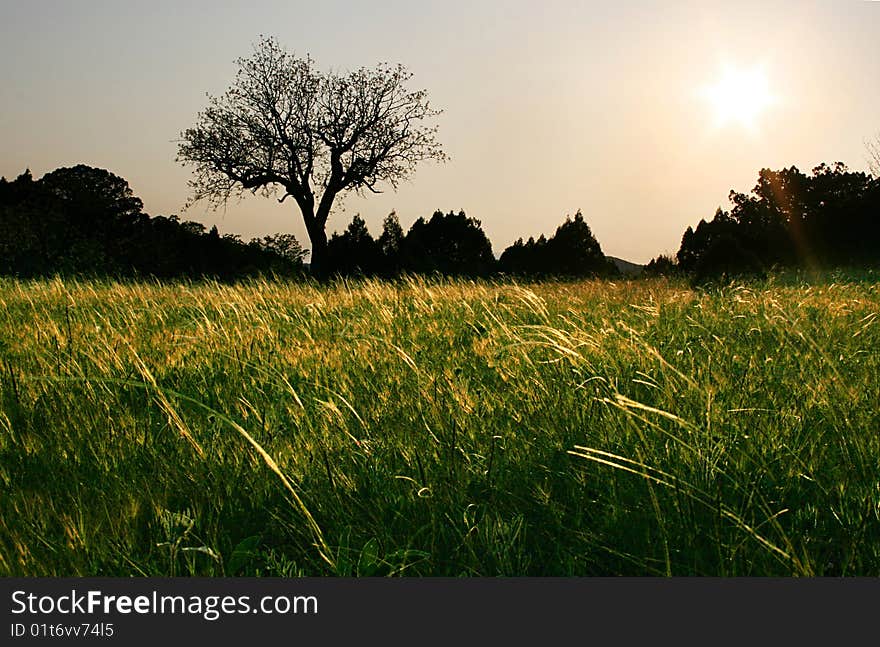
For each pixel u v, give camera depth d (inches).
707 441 123.3
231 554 105.7
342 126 1432.1
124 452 137.5
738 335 247.1
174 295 448.5
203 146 1405.0
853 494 115.2
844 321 274.8
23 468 131.7
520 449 134.0
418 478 122.0
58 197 1643.7
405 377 181.5
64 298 396.5
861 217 956.6
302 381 186.9
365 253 1429.6
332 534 108.8
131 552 104.5
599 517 111.9
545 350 199.3
